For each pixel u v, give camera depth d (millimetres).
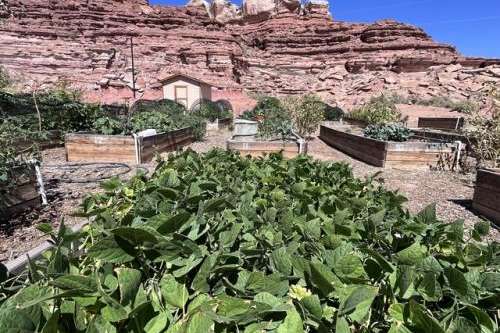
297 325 728
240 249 1057
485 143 6926
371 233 1259
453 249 1245
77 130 10094
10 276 1207
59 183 5246
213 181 1864
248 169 2461
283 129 10234
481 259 1145
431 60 42844
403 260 1017
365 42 47375
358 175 6875
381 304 911
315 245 1136
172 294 872
